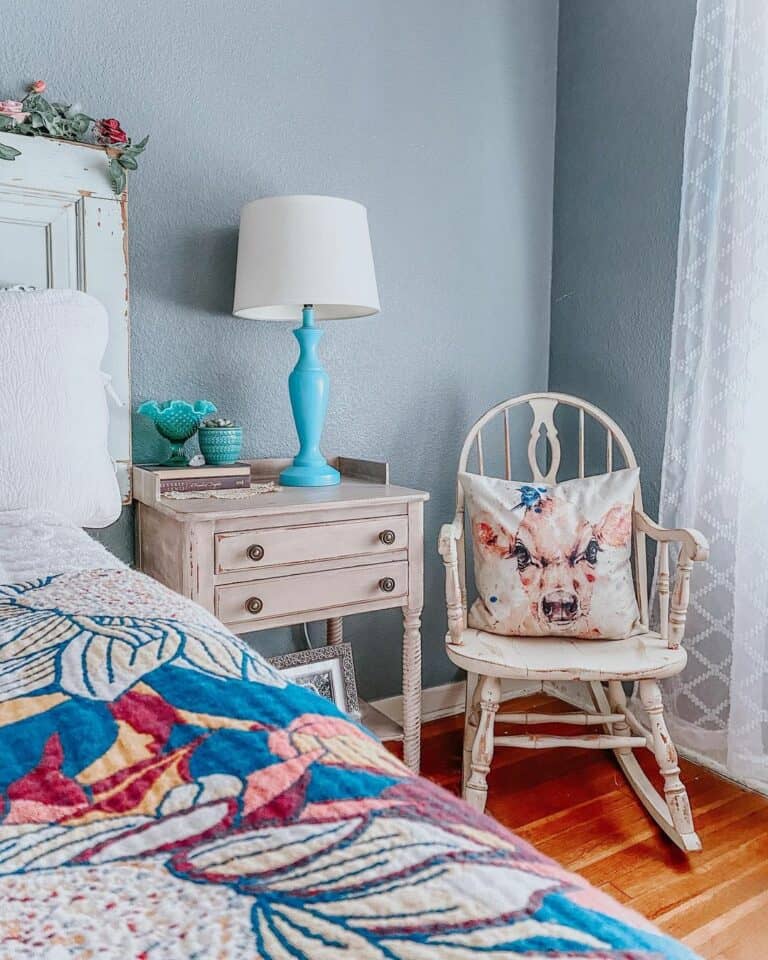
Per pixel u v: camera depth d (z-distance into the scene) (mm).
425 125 2293
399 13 2213
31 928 342
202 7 1910
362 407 2260
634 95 2275
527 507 1905
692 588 2025
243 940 330
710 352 1967
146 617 758
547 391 2635
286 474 1948
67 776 475
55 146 1669
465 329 2436
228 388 2037
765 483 1842
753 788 1975
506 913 339
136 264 1874
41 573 970
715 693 2004
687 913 1484
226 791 452
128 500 1826
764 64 1823
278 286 1753
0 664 651
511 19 2426
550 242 2594
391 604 1839
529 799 1925
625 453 2123
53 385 1358
